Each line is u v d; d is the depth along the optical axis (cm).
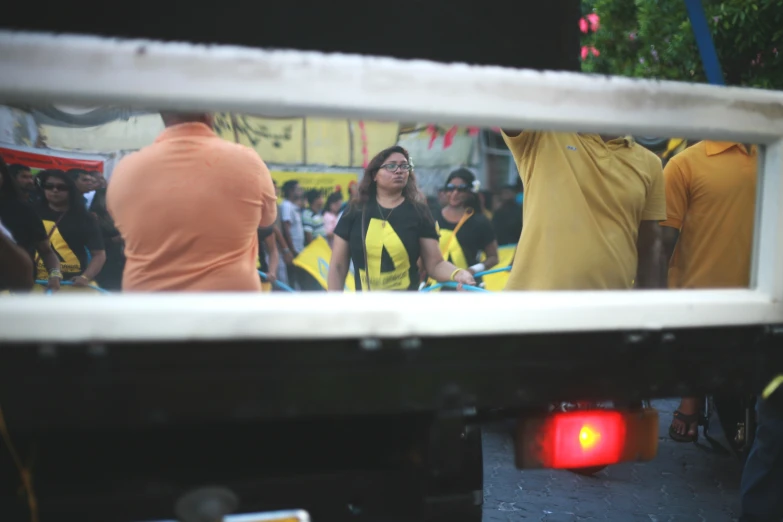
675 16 553
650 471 424
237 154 223
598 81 167
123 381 142
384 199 395
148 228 216
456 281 401
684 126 175
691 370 183
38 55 134
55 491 168
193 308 145
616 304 175
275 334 149
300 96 148
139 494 171
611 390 177
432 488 176
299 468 186
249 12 167
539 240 270
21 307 137
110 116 441
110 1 158
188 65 142
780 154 184
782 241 187
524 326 167
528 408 198
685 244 344
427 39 183
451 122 159
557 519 360
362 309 155
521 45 193
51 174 437
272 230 475
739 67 542
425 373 162
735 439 383
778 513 262
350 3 175
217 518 165
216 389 148
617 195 276
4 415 138
